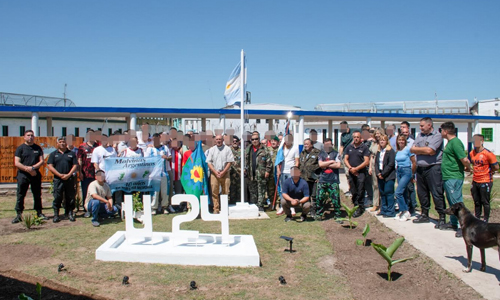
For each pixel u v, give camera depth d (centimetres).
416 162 733
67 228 748
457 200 633
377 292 454
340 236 693
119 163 822
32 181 805
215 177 852
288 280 493
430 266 514
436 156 698
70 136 816
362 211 862
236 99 897
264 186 912
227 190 858
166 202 875
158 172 855
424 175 715
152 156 853
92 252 598
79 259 565
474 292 432
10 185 1208
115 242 600
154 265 543
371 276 502
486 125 3042
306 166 860
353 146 860
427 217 750
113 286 467
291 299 438
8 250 606
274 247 633
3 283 460
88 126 2717
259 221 819
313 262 562
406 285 470
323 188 815
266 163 907
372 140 920
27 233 709
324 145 820
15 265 538
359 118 1956
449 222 737
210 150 866
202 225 777
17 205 795
